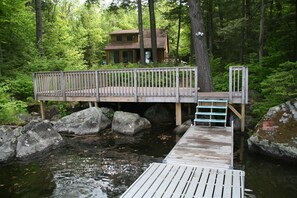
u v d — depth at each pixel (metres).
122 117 8.67
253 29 14.77
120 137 8.09
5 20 12.09
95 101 9.32
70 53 22.25
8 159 6.27
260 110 7.77
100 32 34.69
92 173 5.47
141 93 8.65
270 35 12.35
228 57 18.53
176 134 8.19
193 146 5.43
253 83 10.48
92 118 8.62
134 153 6.64
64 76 9.63
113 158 6.32
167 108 10.27
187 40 27.23
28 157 6.44
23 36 13.66
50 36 19.42
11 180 5.21
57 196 4.54
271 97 7.71
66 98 9.67
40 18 14.69
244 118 7.75
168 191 3.51
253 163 5.70
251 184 4.73
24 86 11.59
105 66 17.42
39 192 4.69
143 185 3.70
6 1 11.84
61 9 33.69
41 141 6.91
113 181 5.08
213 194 3.39
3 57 13.05
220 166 4.38
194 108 10.19
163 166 4.42
